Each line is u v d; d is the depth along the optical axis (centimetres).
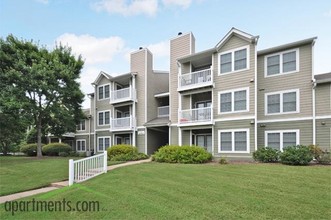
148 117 2170
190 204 587
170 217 509
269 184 755
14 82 1936
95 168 1052
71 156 2397
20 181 1008
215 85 1656
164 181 843
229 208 552
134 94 2225
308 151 1169
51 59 2155
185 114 1792
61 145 2648
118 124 2273
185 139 1838
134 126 2181
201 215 514
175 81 1947
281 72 1500
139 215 530
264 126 1530
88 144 2825
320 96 1362
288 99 1462
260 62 1587
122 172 1058
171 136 1916
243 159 1472
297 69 1442
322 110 1348
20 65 1916
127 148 1747
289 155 1170
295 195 636
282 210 530
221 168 1074
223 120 1592
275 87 1513
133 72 2261
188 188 735
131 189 750
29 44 2092
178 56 1956
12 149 3011
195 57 1780
